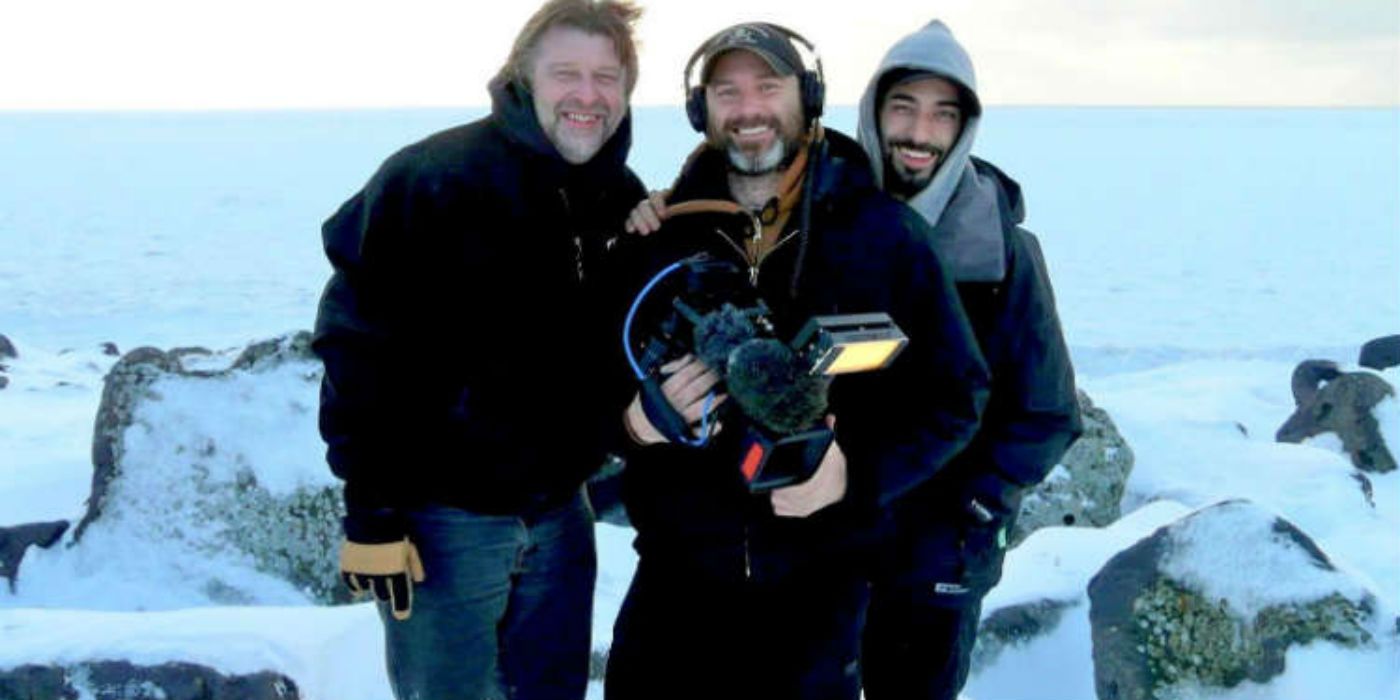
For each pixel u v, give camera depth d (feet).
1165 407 30.01
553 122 9.14
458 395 9.30
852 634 9.91
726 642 9.87
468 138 9.30
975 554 10.52
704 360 8.39
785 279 9.36
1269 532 14.26
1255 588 13.87
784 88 9.04
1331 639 13.47
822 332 7.88
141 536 19.36
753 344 7.97
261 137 408.05
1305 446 26.32
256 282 93.45
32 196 178.91
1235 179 213.46
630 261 9.66
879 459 9.44
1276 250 119.34
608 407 9.78
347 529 9.36
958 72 9.61
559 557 10.20
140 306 81.25
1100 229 136.36
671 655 9.96
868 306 9.25
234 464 19.56
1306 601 13.64
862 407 9.69
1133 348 66.59
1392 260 112.37
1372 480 28.55
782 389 7.85
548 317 9.37
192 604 18.79
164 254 111.75
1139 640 14.24
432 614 9.65
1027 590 15.93
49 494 21.80
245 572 19.13
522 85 9.14
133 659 11.81
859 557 9.87
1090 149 312.09
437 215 9.05
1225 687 13.84
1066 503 21.54
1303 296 90.07
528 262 9.23
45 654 11.85
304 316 77.41
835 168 9.30
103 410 20.13
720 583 9.77
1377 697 13.07
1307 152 306.76
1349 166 251.39
